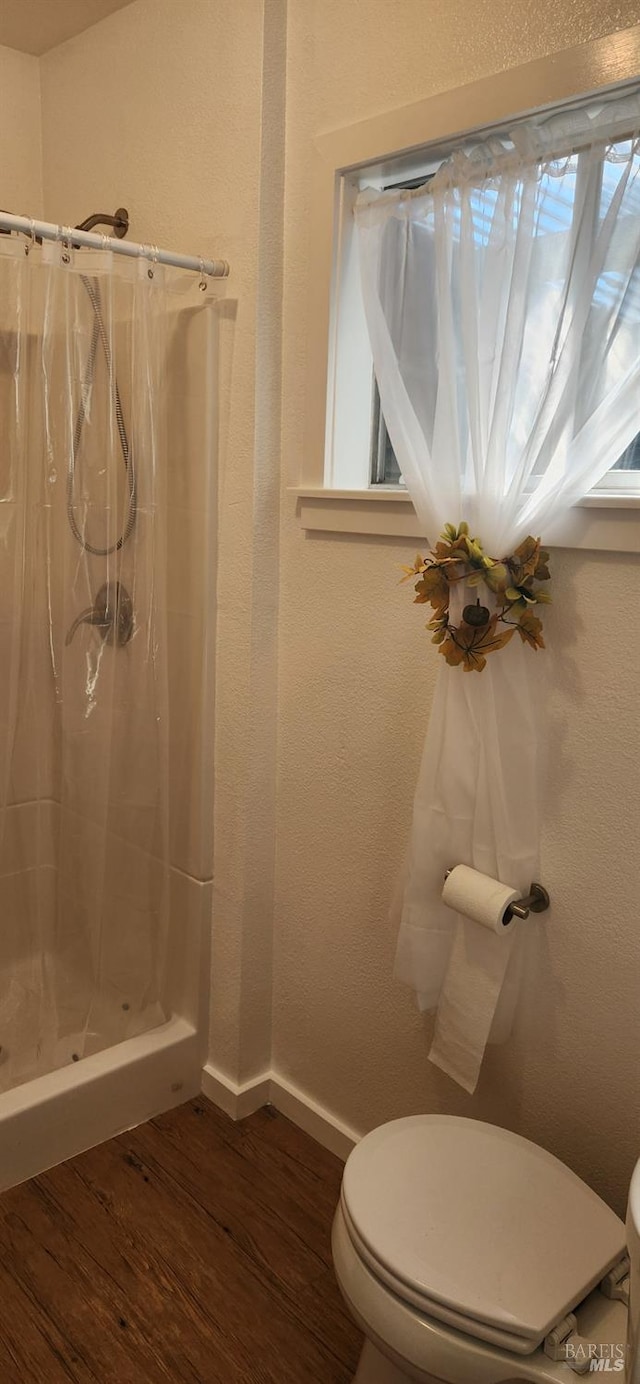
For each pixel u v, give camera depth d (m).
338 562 1.86
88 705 2.00
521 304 1.41
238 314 1.88
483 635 1.49
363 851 1.93
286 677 2.03
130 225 2.14
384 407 1.63
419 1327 1.24
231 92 1.81
